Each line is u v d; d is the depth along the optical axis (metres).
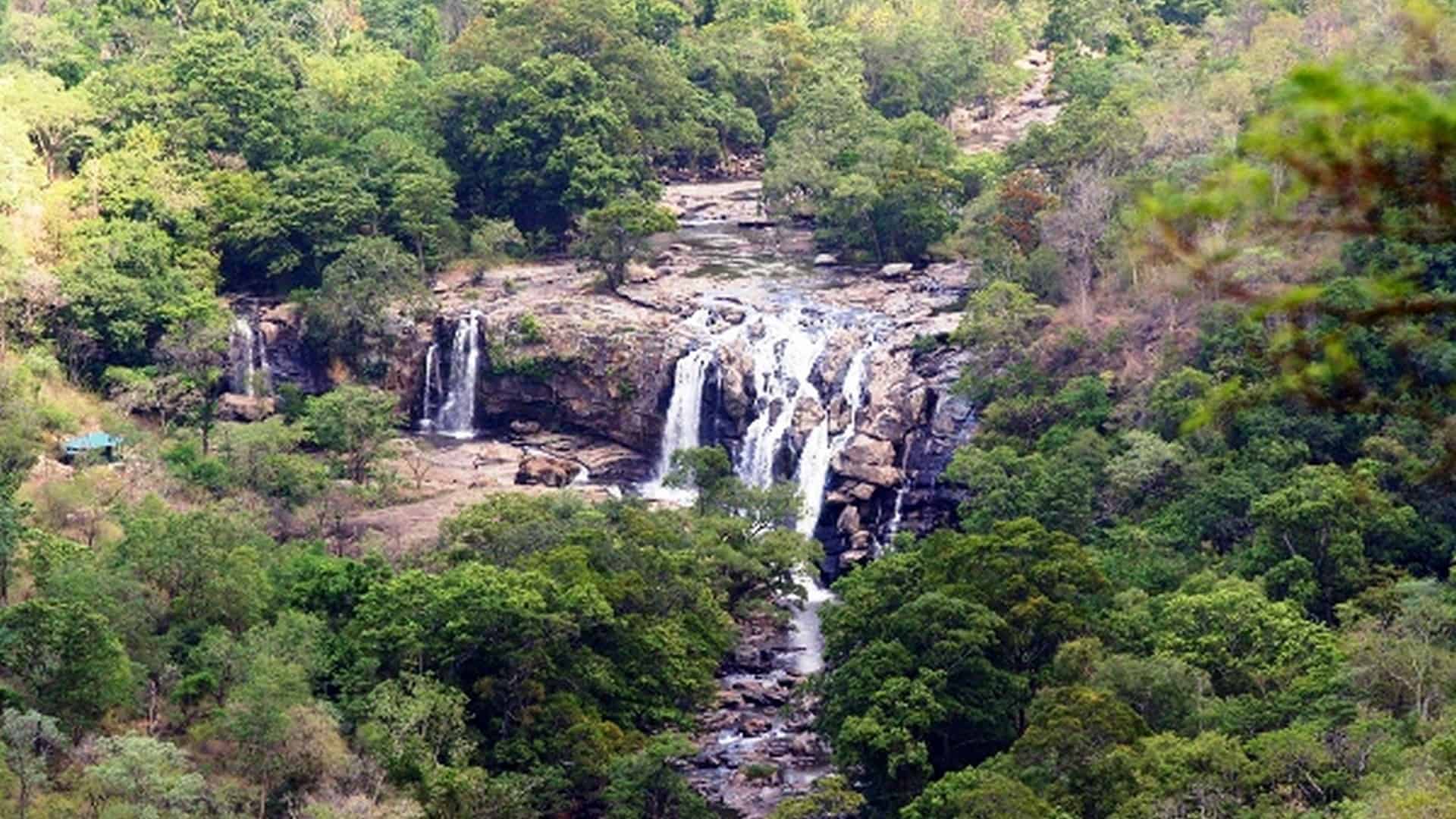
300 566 101.25
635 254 152.25
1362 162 19.16
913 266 151.25
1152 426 110.38
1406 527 92.81
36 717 73.81
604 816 83.69
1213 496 99.25
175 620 92.19
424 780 79.25
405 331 147.75
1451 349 87.69
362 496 124.56
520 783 82.12
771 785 88.75
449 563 105.19
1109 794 71.12
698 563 105.31
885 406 126.44
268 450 123.31
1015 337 122.19
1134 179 125.44
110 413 135.62
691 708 98.00
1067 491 104.12
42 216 147.88
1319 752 69.25
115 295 142.38
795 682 103.56
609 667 91.25
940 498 121.50
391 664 88.69
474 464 137.00
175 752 74.56
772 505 117.19
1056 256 129.00
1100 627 86.62
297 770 77.50
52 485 115.50
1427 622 78.69
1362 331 90.94
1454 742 64.12
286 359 150.75
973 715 82.12
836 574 122.88
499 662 89.69
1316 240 101.06
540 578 91.12
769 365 135.62
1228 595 85.00
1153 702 79.31
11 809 70.94
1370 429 103.00
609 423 141.25
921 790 80.88
